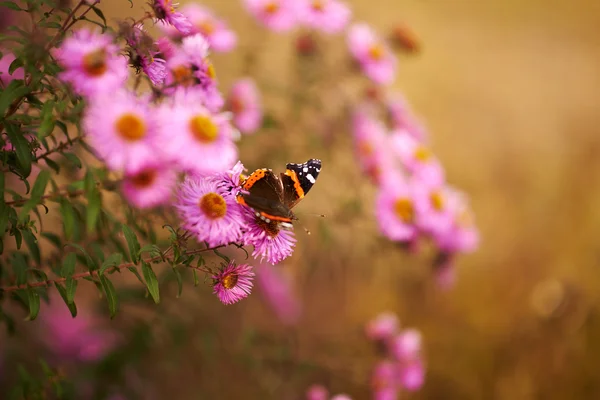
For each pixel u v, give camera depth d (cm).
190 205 90
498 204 241
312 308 167
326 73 142
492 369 180
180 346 122
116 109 88
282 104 147
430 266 148
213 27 115
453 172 256
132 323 121
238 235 91
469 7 386
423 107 293
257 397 141
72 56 89
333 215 133
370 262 151
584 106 329
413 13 349
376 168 135
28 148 92
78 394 121
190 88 96
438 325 186
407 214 131
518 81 337
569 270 209
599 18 416
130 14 115
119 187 92
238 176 94
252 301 152
